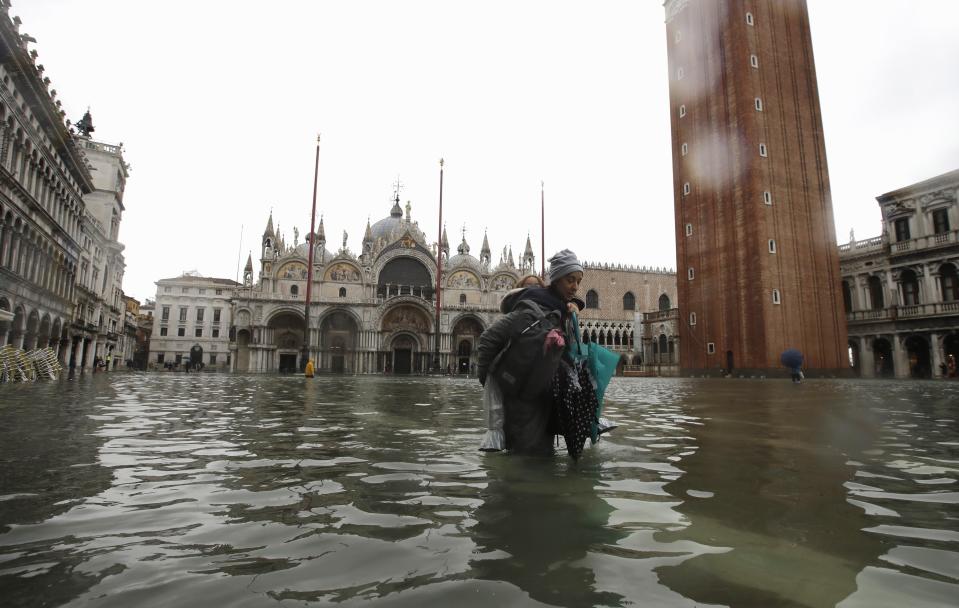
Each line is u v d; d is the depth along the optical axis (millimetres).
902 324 49094
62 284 41125
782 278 48188
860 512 3297
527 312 5273
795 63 53312
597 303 87438
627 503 3457
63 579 2219
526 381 5281
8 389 16969
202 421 8266
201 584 2186
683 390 21406
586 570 2357
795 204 50219
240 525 2994
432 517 3145
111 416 8805
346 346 75562
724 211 51781
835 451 5602
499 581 2229
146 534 2840
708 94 54406
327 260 76438
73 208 42844
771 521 3098
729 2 52219
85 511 3254
